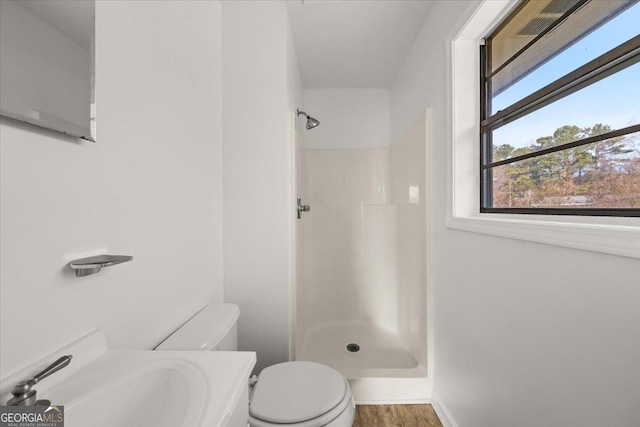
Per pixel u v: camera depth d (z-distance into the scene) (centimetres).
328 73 231
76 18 61
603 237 57
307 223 246
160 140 97
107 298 73
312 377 110
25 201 53
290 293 159
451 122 128
